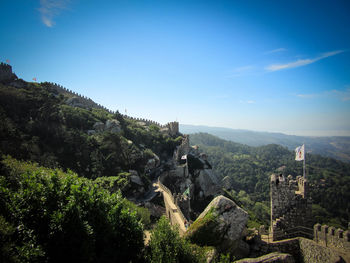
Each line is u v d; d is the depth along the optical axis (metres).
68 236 16.25
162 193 60.31
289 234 21.19
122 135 86.31
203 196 85.12
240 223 20.50
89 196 19.73
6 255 13.18
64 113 77.81
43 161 55.66
